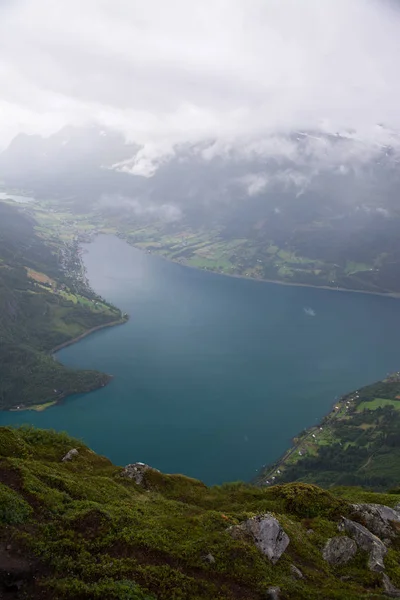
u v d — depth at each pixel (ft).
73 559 92.73
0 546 92.43
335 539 120.37
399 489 200.95
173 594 87.71
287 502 142.51
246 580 96.99
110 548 98.37
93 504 115.14
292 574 104.37
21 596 83.25
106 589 84.38
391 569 114.01
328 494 146.51
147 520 113.39
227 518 120.67
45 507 108.37
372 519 134.10
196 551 102.22
